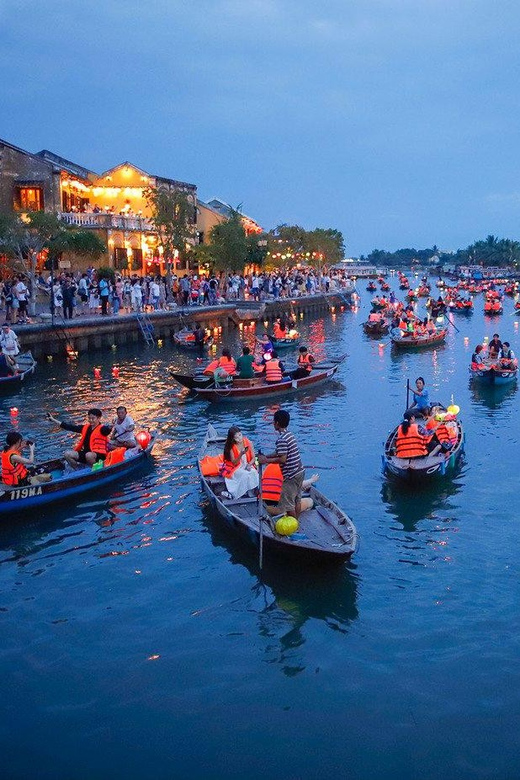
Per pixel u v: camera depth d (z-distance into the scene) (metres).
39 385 26.62
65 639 9.45
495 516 13.21
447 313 61.03
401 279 111.50
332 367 27.33
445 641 9.28
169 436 18.97
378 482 15.06
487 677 8.54
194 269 59.66
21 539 12.41
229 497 12.72
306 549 10.34
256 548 11.53
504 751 7.39
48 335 32.25
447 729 7.71
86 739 7.64
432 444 15.54
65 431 19.53
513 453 17.16
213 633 9.56
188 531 12.73
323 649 9.16
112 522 13.10
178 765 7.27
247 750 7.46
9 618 9.95
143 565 11.49
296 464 11.19
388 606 10.16
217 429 19.83
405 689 8.35
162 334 40.44
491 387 26.08
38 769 7.24
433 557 11.62
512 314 60.16
